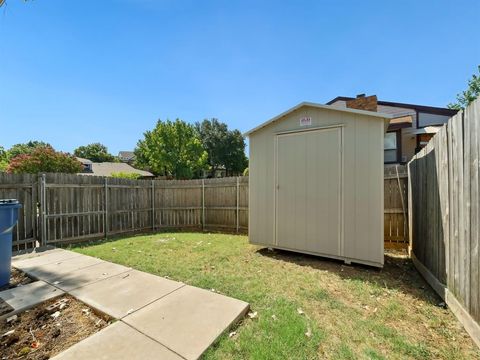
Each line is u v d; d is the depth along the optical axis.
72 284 3.13
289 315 2.45
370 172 3.98
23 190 5.32
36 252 4.82
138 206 7.75
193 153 26.62
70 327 2.24
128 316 2.34
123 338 2.00
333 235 4.32
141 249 5.24
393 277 3.64
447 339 2.12
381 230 3.88
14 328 2.23
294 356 1.85
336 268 4.02
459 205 2.42
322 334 2.15
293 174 4.77
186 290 2.96
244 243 5.89
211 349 1.90
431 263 3.33
